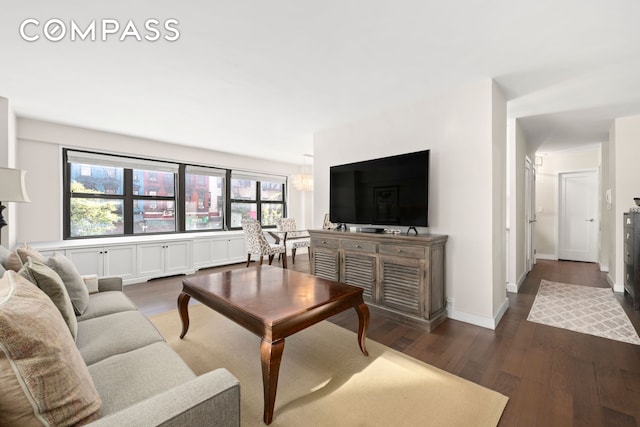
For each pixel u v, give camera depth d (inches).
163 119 147.9
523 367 78.3
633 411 61.2
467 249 109.6
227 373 39.0
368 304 120.5
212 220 231.6
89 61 90.9
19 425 30.0
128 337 60.4
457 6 66.6
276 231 252.2
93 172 172.4
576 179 238.2
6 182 91.3
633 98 122.1
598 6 66.0
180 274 192.1
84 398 34.3
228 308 73.2
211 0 64.6
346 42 81.4
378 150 138.4
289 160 272.5
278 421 58.4
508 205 151.8
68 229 162.9
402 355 84.6
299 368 77.5
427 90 113.6
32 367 30.7
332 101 124.4
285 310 66.9
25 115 140.6
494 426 57.0
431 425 57.1
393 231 131.3
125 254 166.9
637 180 145.3
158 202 200.5
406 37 79.0
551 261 237.0
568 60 90.8
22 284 42.6
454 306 113.1
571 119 151.3
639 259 121.8
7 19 70.3
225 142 199.5
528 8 67.0
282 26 74.1
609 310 122.0
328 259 137.6
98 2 65.6
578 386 69.9
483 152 105.5
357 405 63.1
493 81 104.8
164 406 32.4
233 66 94.6
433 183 118.6
